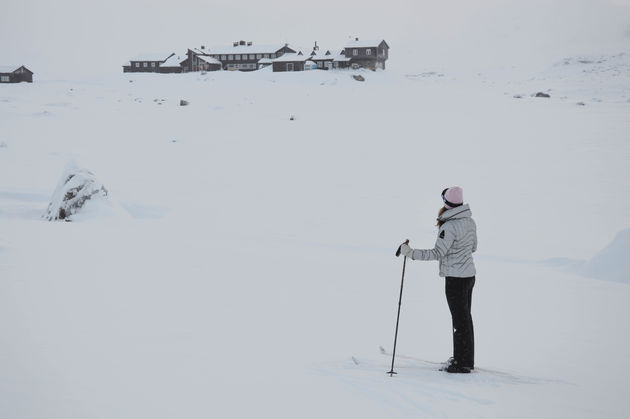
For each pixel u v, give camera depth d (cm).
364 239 1623
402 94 7488
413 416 413
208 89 7625
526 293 1048
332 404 431
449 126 4628
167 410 395
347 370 534
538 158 3231
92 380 447
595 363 627
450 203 571
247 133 4256
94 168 2894
